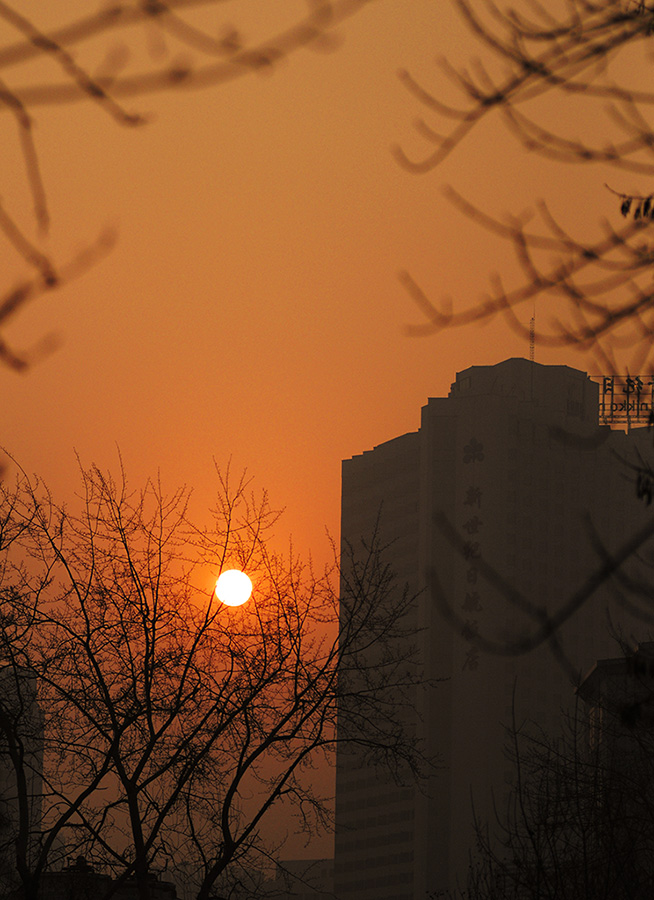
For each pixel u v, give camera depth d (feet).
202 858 164.55
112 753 154.92
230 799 159.74
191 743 166.09
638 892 131.23
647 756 147.74
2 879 173.99
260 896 170.60
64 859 164.55
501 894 148.87
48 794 162.30
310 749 167.63
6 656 160.45
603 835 135.74
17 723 151.33
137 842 152.66
